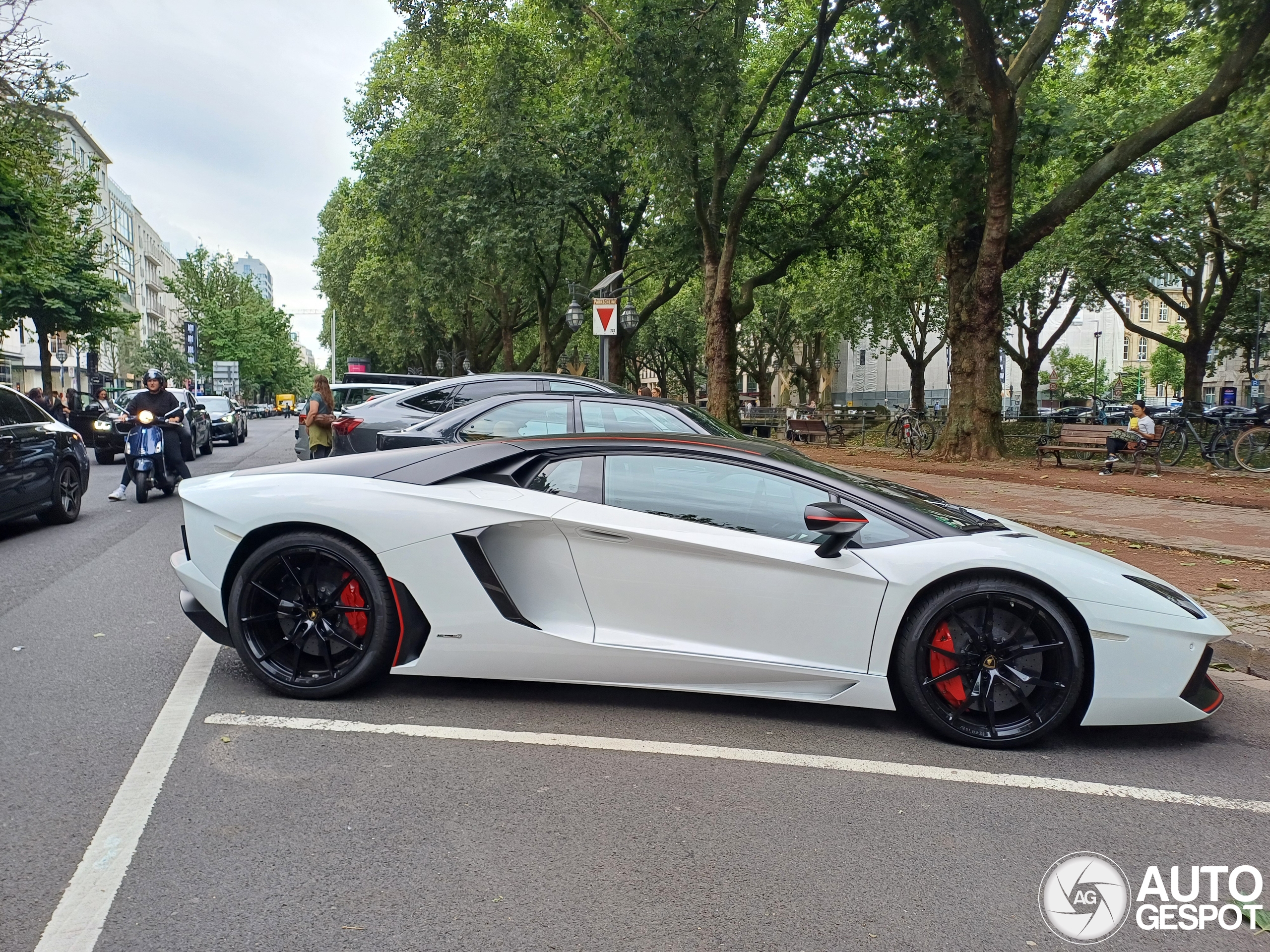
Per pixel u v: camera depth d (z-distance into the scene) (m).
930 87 18.34
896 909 2.41
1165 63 22.22
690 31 15.55
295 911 2.31
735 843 2.76
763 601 3.69
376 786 3.09
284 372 87.81
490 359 48.97
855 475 4.34
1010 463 16.88
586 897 2.42
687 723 3.79
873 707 3.67
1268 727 4.04
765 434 27.70
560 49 21.23
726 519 3.81
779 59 21.95
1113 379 79.12
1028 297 36.09
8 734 3.50
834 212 23.73
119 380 64.25
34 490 8.77
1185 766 3.54
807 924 2.32
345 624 3.91
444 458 4.12
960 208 17.53
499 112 23.11
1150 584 3.78
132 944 2.15
